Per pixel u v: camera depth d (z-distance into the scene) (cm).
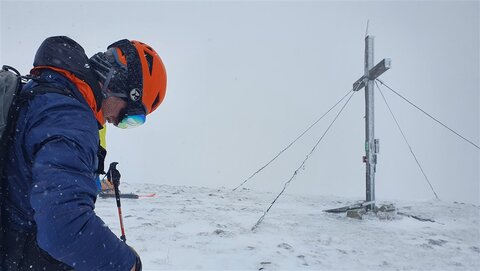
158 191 1229
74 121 158
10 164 162
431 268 546
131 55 185
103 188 959
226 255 512
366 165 979
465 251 654
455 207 1200
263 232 676
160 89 194
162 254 494
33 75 174
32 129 157
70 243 145
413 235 756
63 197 145
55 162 149
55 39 175
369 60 996
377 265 539
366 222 859
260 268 473
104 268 154
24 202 165
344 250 601
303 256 541
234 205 995
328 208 1045
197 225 683
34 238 167
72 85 168
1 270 167
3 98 160
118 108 185
